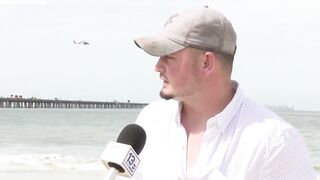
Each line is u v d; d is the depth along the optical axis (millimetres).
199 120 2664
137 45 2590
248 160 2479
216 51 2516
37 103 105500
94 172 13578
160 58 2578
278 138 2459
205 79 2541
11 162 15500
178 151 2658
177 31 2510
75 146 23484
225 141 2547
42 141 27234
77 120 59562
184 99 2605
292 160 2438
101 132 34406
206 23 2496
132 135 2424
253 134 2504
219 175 2496
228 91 2627
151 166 2725
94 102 116938
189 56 2514
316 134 32406
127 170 2250
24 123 51625
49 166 14695
